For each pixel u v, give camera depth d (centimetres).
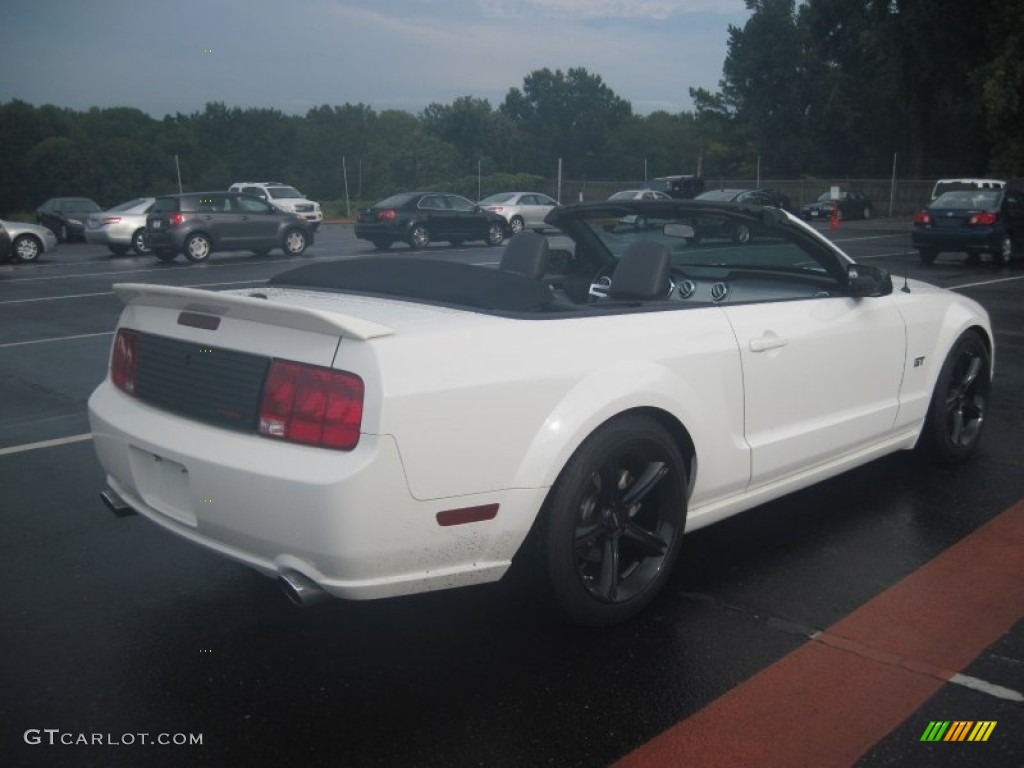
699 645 325
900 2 3825
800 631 334
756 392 376
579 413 308
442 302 330
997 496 470
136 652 324
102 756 265
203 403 307
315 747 269
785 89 5278
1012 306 1174
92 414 349
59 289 1469
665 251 384
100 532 436
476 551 297
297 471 274
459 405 284
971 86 3612
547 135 8081
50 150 6556
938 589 367
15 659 319
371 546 275
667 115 8606
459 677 306
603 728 277
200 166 7125
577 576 317
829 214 3381
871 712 283
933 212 1708
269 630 340
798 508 457
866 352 430
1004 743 267
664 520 346
